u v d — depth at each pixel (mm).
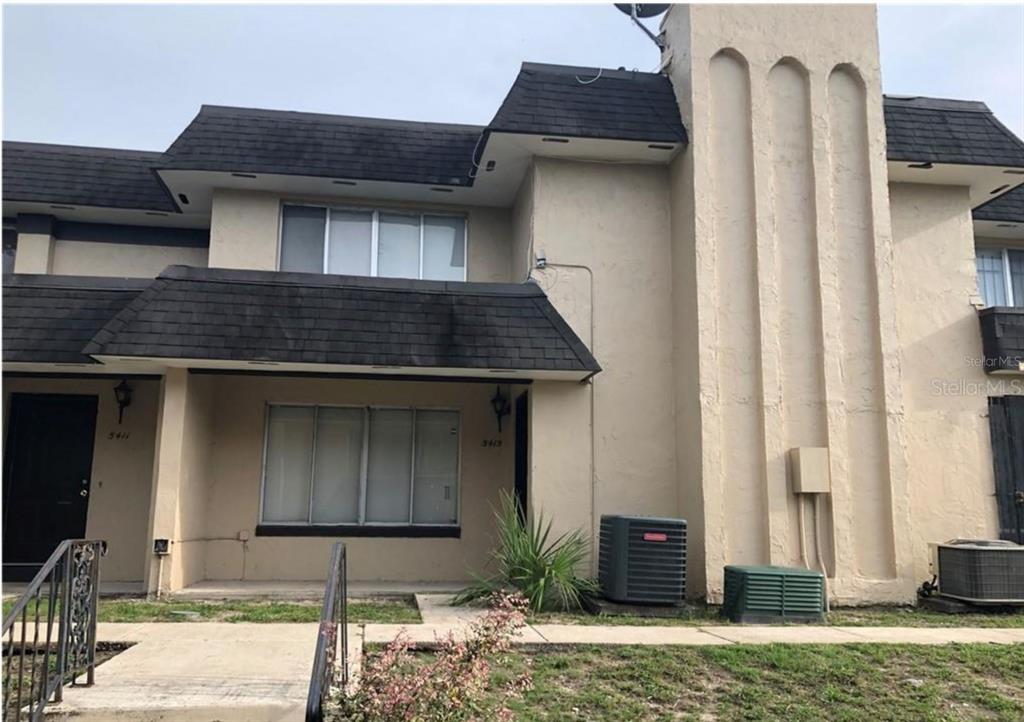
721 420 10391
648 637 7637
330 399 11781
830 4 11469
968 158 11773
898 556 10359
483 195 12602
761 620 8992
